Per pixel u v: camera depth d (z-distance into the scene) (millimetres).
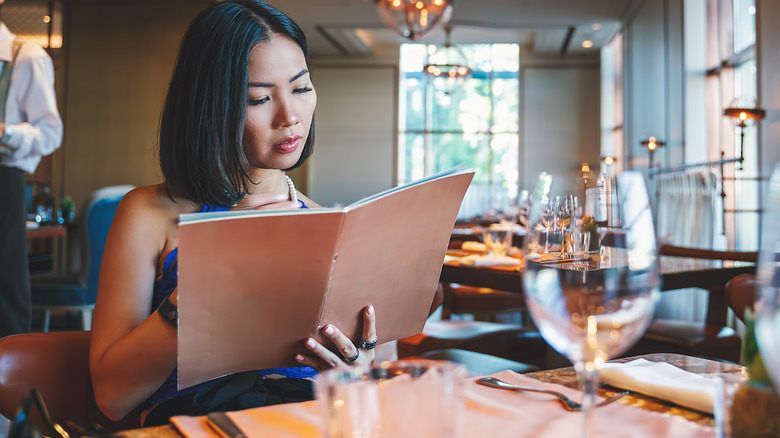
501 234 2840
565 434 606
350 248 875
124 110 9117
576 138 12969
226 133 1120
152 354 932
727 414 506
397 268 970
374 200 856
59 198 9164
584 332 518
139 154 9109
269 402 1008
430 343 2402
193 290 804
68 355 1075
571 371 852
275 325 901
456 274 2580
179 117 1128
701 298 5902
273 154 1174
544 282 530
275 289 857
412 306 1044
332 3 9648
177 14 9039
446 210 977
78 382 1072
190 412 1018
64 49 9125
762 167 5387
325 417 445
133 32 9094
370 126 13477
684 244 6422
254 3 1155
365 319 975
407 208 913
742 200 6133
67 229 5367
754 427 489
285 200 1199
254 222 777
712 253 2895
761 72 5402
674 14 7406
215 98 1111
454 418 435
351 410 441
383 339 1038
